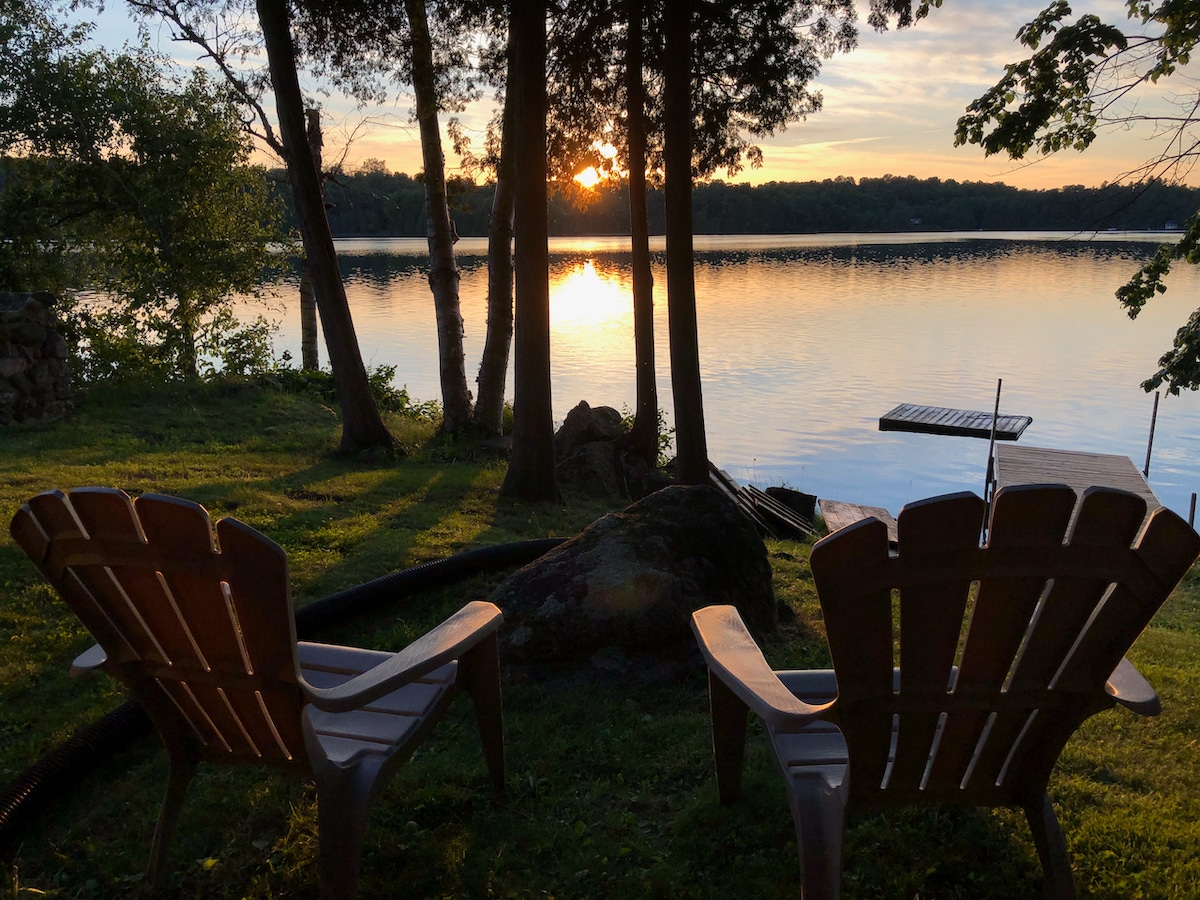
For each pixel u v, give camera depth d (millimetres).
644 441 10648
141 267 15281
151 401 11242
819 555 1726
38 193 14492
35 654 3914
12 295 9703
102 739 2992
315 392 13227
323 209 9547
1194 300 59625
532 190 7871
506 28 9195
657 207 43250
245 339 15453
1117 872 2385
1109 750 3115
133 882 2416
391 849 2531
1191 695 3732
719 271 82688
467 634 2363
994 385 29953
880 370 32938
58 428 9453
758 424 23656
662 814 2766
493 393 12648
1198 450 21250
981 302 57969
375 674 2094
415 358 32344
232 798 2785
